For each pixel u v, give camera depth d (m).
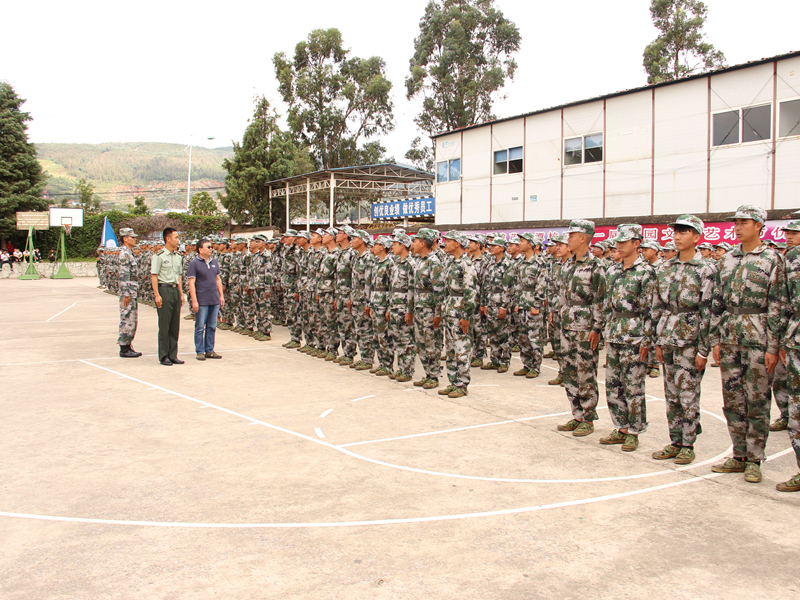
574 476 4.97
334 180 36.78
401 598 3.10
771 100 16.08
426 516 4.14
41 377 8.92
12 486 4.69
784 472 5.14
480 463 5.27
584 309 6.09
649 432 6.34
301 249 11.66
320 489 4.63
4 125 45.62
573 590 3.20
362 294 9.66
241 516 4.13
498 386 8.70
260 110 45.25
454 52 43.66
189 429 6.27
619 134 19.62
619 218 17.23
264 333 13.04
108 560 3.52
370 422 6.59
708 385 8.76
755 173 16.47
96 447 5.67
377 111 51.56
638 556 3.59
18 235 46.34
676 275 5.45
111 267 24.67
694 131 17.70
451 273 7.82
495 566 3.45
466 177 25.45
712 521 4.10
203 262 10.57
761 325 4.89
